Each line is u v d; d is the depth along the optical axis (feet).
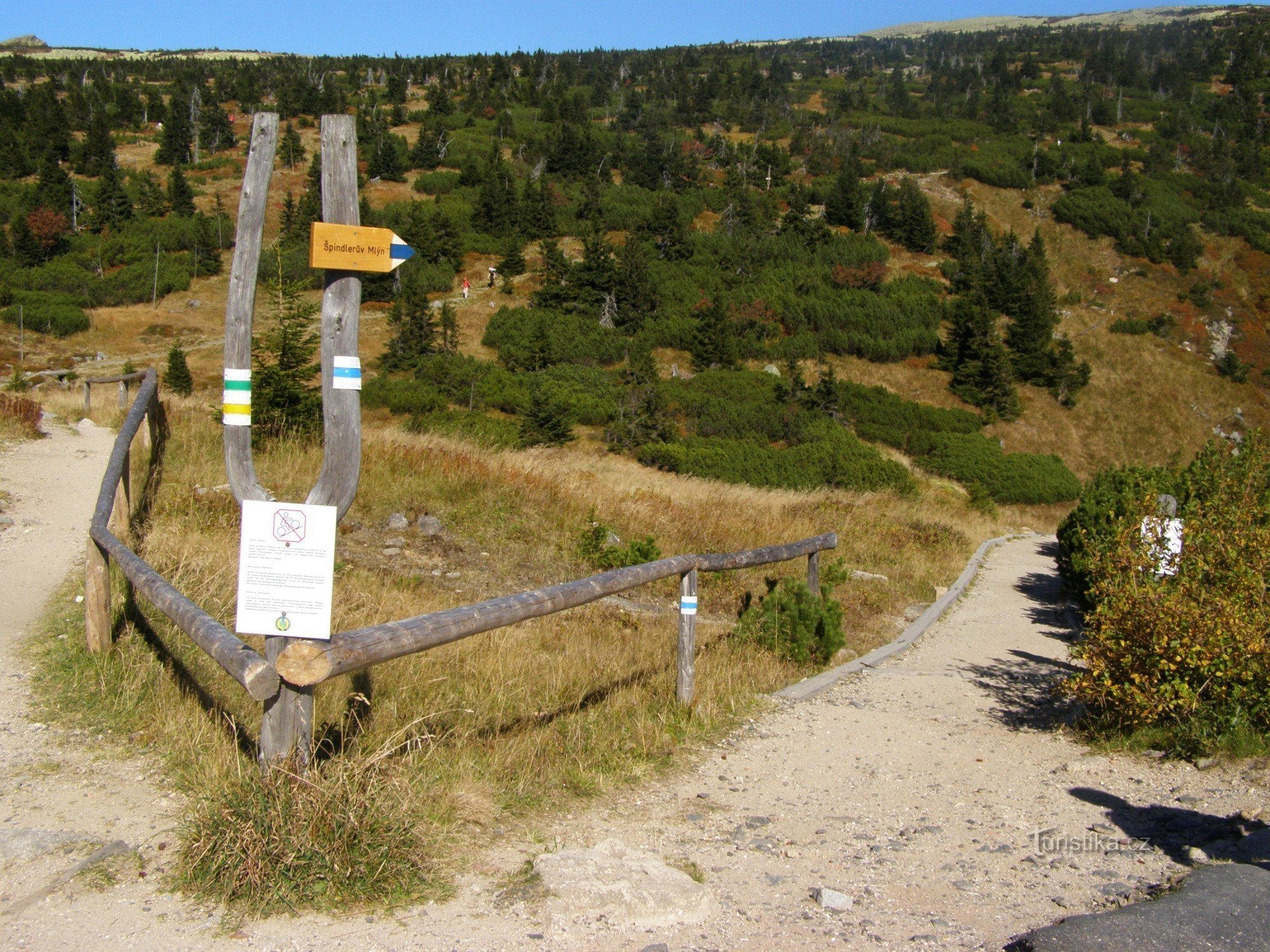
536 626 24.76
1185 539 19.51
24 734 14.94
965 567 46.91
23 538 26.78
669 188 284.61
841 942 10.32
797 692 22.16
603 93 452.76
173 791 13.33
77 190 240.53
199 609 13.64
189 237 214.69
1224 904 10.50
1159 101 444.96
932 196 301.02
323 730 14.94
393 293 198.90
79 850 11.50
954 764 17.42
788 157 326.24
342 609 22.56
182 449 36.65
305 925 10.21
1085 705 20.61
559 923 10.32
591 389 138.92
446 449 40.65
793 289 213.87
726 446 107.76
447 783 13.89
